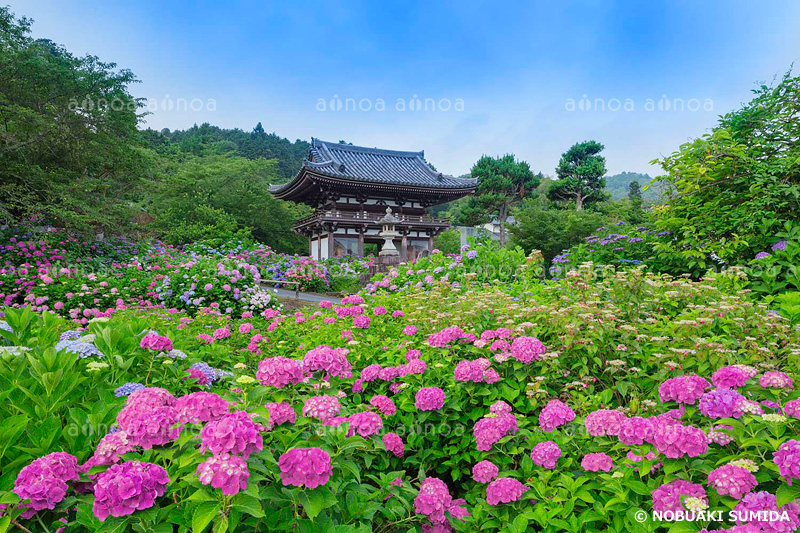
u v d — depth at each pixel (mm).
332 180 30703
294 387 2734
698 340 3191
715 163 5922
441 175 35031
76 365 2637
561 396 3367
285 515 1841
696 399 2426
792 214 5648
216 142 69875
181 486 1726
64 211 12305
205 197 33656
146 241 17859
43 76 13117
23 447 1778
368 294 8078
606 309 3953
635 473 2232
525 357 3240
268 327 5723
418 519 2199
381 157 38125
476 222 52438
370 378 3406
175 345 3551
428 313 5051
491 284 7637
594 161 50344
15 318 2920
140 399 1940
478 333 4223
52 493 1562
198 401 1881
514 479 2336
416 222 33812
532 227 28281
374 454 2768
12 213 13578
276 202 37844
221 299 8852
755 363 3279
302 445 2047
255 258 18641
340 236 33094
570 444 2609
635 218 29891
